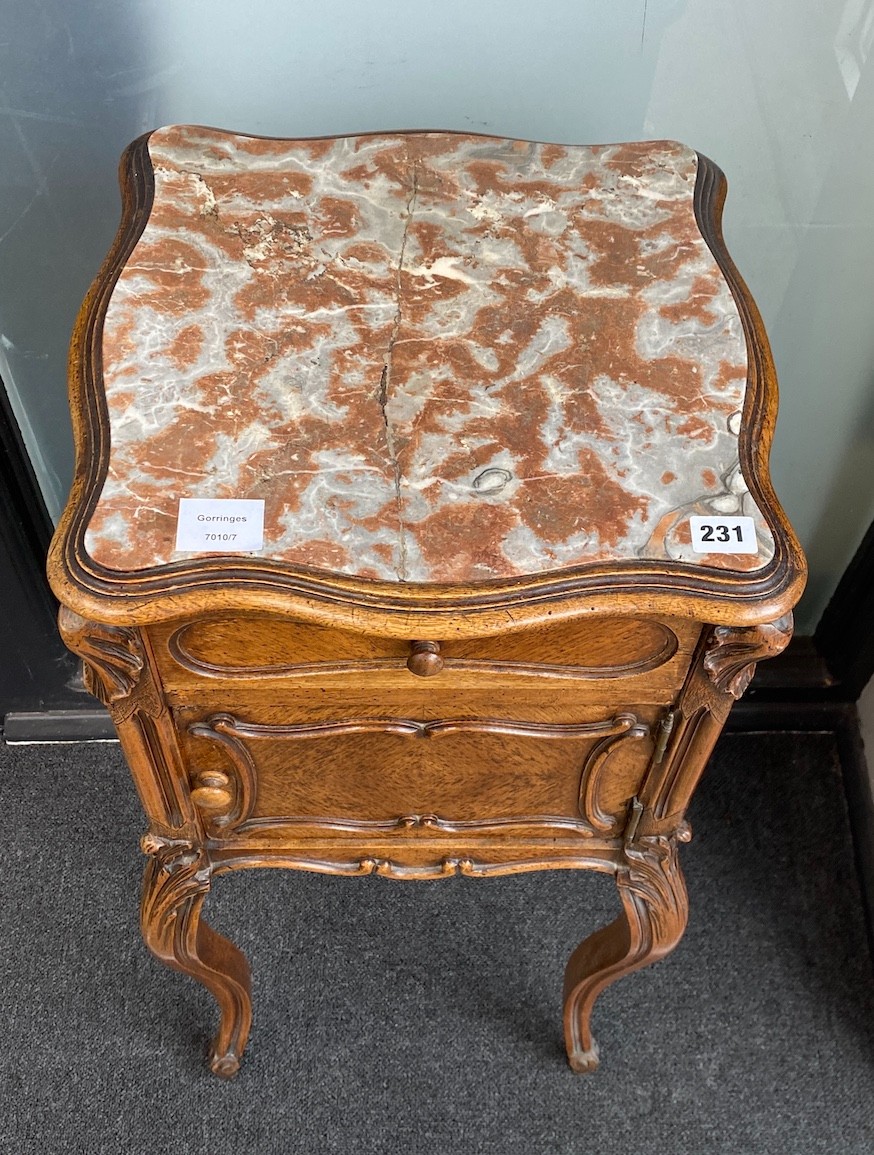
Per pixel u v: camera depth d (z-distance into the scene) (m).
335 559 0.69
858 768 1.42
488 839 0.91
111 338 0.79
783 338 1.24
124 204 0.89
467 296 0.83
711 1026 1.25
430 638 0.68
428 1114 1.18
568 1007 1.15
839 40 0.99
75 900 1.32
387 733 0.79
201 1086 1.19
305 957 1.28
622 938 1.03
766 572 0.69
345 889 1.33
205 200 0.87
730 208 1.13
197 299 0.81
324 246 0.85
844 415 1.29
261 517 0.70
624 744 0.81
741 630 0.70
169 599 0.67
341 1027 1.23
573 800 0.87
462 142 0.93
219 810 0.86
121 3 0.94
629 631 0.72
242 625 0.70
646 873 0.92
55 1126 1.16
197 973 1.02
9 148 1.04
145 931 0.94
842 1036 1.24
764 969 1.29
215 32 0.97
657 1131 1.18
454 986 1.27
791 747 1.47
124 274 0.82
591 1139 1.17
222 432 0.74
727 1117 1.19
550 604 0.68
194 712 0.77
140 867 1.34
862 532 1.41
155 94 1.02
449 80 1.03
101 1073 1.20
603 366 0.79
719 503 0.72
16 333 1.19
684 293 0.84
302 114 1.06
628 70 1.02
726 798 1.43
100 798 1.40
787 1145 1.17
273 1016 1.24
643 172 0.92
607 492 0.72
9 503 1.21
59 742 1.45
